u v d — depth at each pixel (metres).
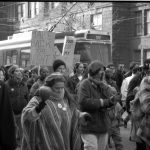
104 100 6.68
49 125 5.15
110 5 36.03
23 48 23.48
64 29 34.91
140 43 35.97
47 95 5.04
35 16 45.38
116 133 8.80
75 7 37.25
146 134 7.07
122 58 36.31
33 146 5.13
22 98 9.73
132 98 10.32
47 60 11.83
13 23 50.44
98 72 6.92
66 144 5.20
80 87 6.86
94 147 6.66
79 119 5.37
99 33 22.80
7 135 4.76
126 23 36.69
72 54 12.62
